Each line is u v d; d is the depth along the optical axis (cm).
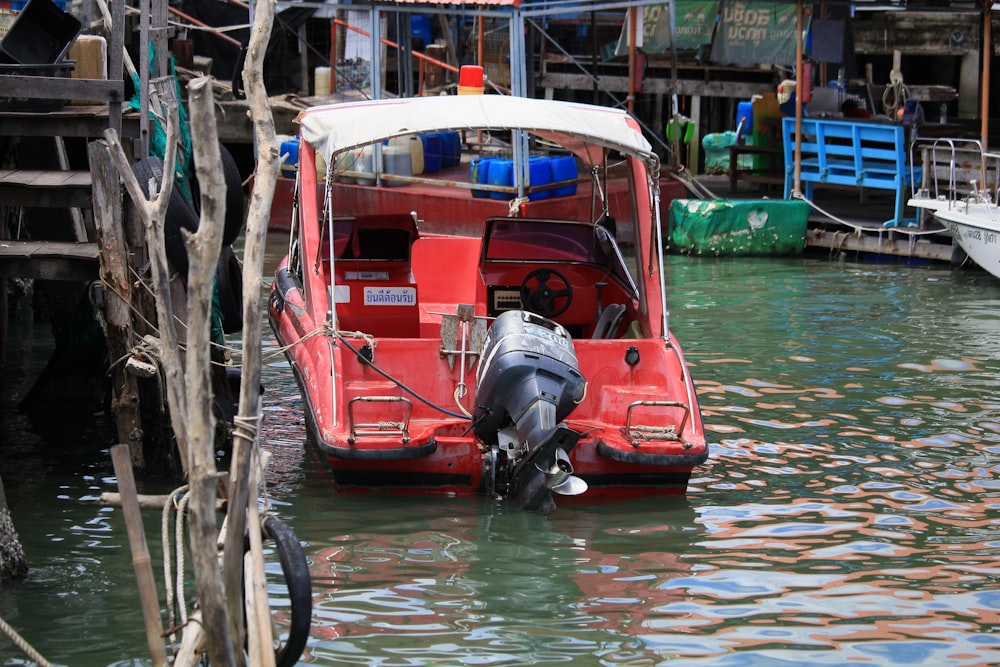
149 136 1050
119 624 742
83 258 990
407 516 913
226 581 583
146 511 938
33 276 999
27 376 1349
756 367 1391
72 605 767
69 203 1021
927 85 3084
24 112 1070
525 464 884
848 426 1166
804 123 2323
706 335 1562
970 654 712
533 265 1222
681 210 2264
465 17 3222
